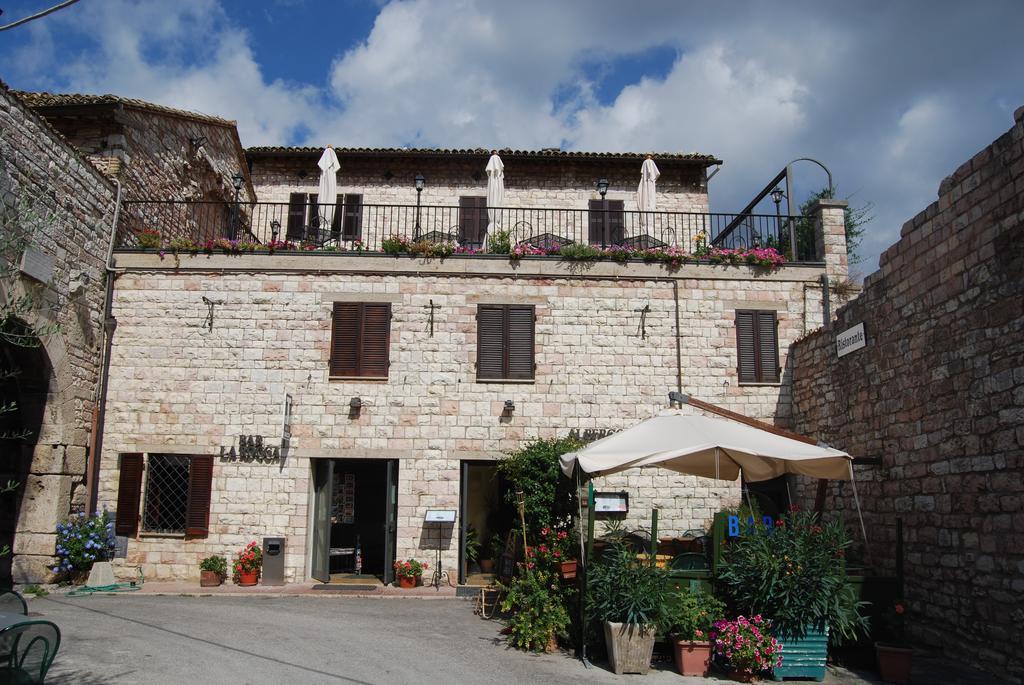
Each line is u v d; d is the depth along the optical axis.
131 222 13.67
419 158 17.98
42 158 10.96
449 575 12.20
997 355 7.62
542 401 12.82
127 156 13.61
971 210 8.09
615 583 7.63
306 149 17.86
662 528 12.59
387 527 12.37
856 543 10.49
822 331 11.84
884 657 7.24
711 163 18.00
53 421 11.66
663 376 13.02
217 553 12.26
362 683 6.57
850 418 10.85
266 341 12.84
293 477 12.46
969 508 7.97
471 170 18.25
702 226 18.06
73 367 11.92
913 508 9.05
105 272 12.80
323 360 12.80
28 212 7.60
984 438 7.77
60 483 11.62
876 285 10.12
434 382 12.78
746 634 7.19
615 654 7.32
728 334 13.23
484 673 7.09
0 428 11.70
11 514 11.66
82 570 11.77
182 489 12.52
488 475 13.51
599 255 13.27
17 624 5.18
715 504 12.74
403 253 13.14
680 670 7.39
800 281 13.47
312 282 13.04
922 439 8.92
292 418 12.62
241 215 18.03
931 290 8.82
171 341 12.82
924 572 8.72
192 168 16.19
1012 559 7.27
